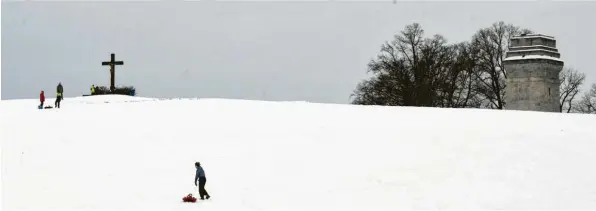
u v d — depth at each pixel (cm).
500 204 2281
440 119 3816
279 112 4169
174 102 4744
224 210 2220
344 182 2581
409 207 2262
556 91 5550
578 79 8088
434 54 7625
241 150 3066
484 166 2748
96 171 2728
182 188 2514
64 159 2906
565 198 2347
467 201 2322
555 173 2650
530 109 5409
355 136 3331
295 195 2417
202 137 3331
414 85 7375
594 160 2827
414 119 3838
